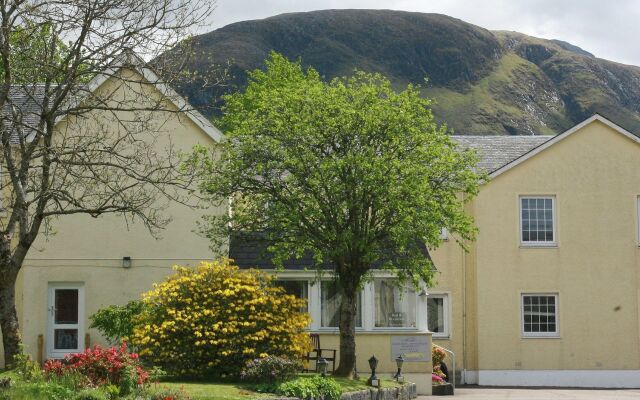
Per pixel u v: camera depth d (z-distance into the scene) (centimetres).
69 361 1750
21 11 1820
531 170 3466
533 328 3428
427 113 2469
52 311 2786
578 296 3428
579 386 3384
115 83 2730
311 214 2362
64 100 1934
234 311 2267
